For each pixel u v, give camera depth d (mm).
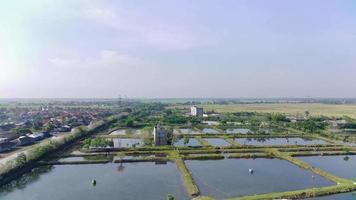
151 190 95000
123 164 128500
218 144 176625
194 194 89438
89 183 102500
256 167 123625
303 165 123938
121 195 90688
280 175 112188
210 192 92688
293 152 150375
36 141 176000
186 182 100500
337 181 102625
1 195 92125
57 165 126500
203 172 115375
